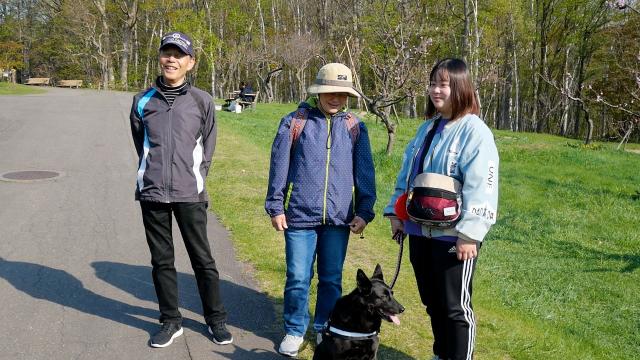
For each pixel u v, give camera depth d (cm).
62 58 5300
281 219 360
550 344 433
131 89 4116
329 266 370
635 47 3116
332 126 360
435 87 322
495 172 304
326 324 345
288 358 367
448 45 3528
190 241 371
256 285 482
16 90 2722
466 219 298
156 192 357
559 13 3931
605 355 479
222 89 4691
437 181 311
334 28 3053
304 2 4838
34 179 823
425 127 343
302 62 4172
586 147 1911
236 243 586
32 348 360
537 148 1756
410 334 405
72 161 966
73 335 381
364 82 2995
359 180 370
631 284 713
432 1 3316
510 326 450
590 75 4050
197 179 366
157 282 376
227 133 1437
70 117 1562
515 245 853
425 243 333
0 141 1124
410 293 485
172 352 366
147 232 373
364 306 307
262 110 2453
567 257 814
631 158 1691
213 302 382
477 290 583
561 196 1173
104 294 452
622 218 1031
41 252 537
